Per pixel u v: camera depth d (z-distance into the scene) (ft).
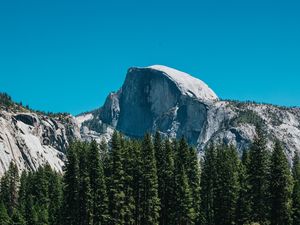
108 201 411.95
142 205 417.08
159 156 441.27
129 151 422.82
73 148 448.24
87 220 417.49
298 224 387.96
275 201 390.42
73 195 432.66
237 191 418.10
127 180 415.64
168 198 426.51
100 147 455.22
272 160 395.55
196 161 448.24
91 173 422.41
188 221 415.85
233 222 408.46
